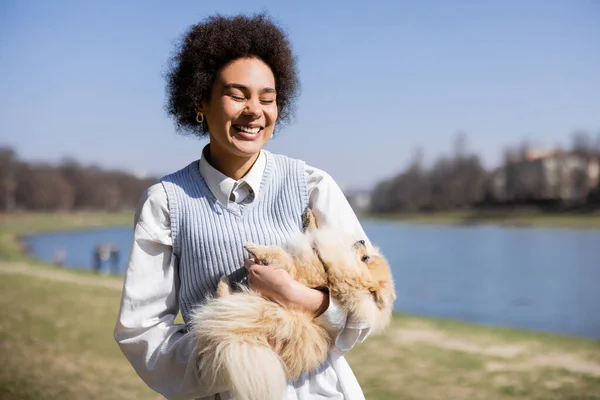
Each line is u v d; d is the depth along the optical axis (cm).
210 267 213
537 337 964
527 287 2722
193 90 220
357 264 209
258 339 196
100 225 10238
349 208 234
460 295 2439
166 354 206
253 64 216
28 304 1183
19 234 7525
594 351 861
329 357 213
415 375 720
